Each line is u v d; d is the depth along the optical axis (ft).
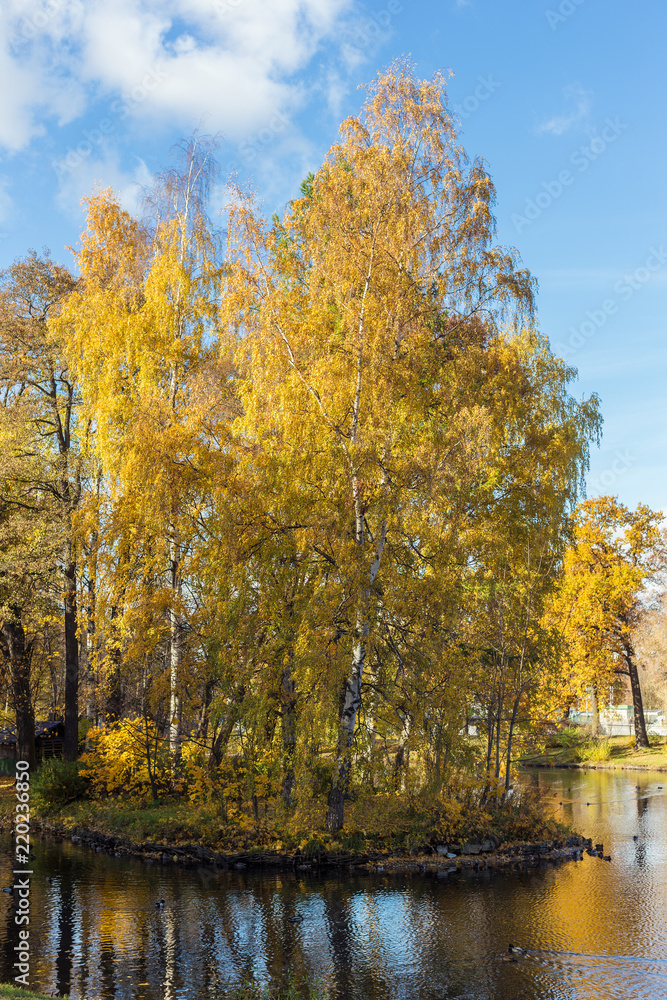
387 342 58.70
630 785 117.60
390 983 35.45
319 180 61.72
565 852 64.85
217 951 39.19
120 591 70.23
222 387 72.95
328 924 44.19
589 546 162.30
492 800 70.44
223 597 60.85
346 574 56.29
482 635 72.28
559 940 41.78
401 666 59.82
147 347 76.28
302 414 58.34
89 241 86.74
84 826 70.49
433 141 60.44
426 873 56.95
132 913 45.50
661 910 47.73
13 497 92.12
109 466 74.54
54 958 37.52
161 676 72.38
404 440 59.31
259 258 63.16
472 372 61.36
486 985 35.29
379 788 63.31
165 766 75.41
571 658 155.94
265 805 68.13
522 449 71.10
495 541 68.80
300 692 58.95
